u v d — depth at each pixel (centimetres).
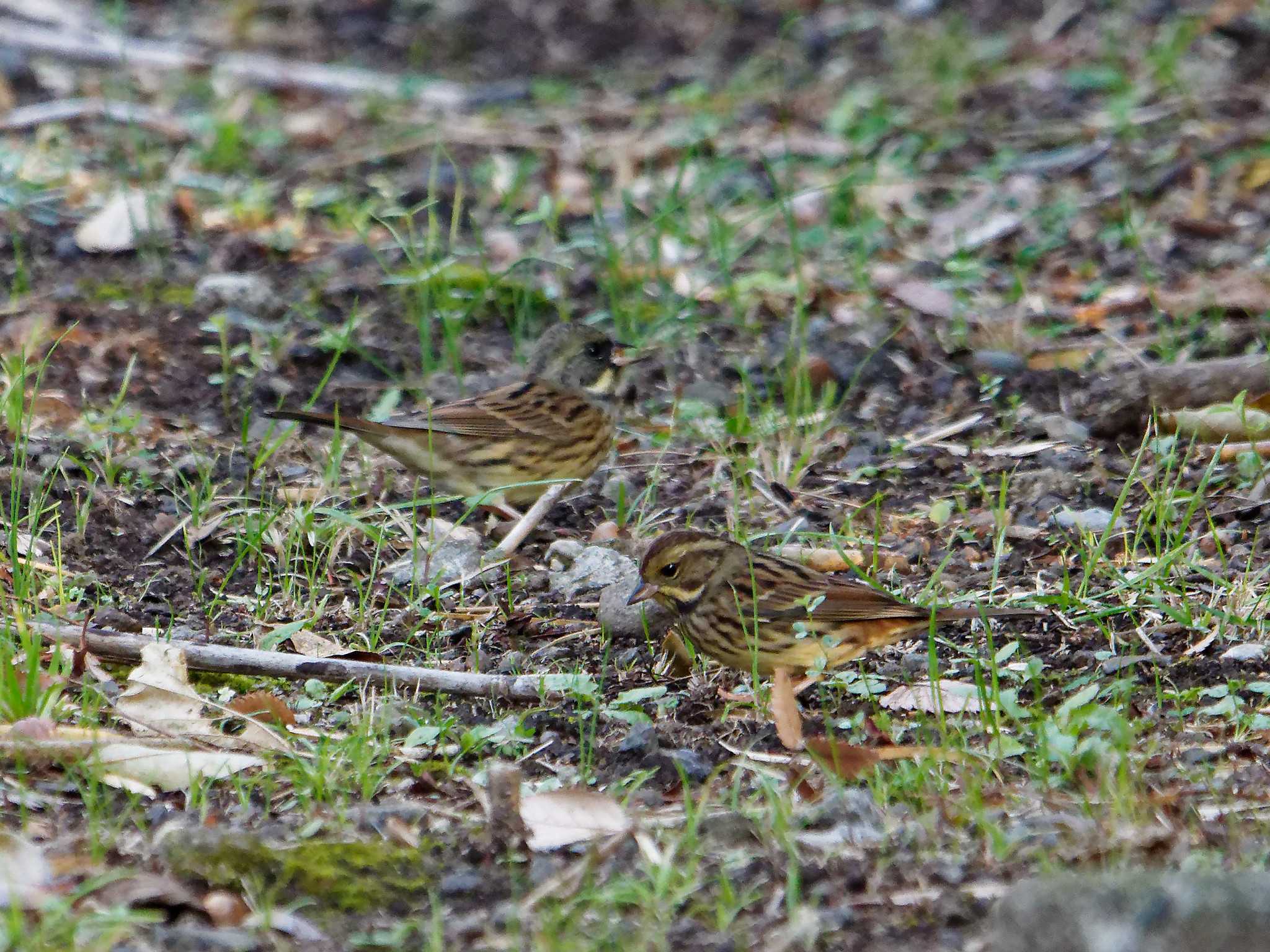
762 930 682
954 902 701
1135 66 2292
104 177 1861
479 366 1477
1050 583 1075
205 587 1088
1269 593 1012
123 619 1013
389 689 940
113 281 1595
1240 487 1180
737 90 2372
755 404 1399
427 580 1097
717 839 764
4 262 1631
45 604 1020
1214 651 973
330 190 1911
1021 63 2402
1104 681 937
